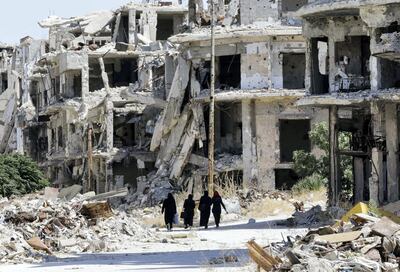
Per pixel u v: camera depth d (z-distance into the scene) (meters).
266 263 28.16
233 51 78.12
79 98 98.75
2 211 48.91
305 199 69.06
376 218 31.94
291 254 27.22
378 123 55.62
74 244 45.41
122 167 94.38
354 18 57.91
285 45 77.31
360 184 59.62
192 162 80.69
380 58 55.78
